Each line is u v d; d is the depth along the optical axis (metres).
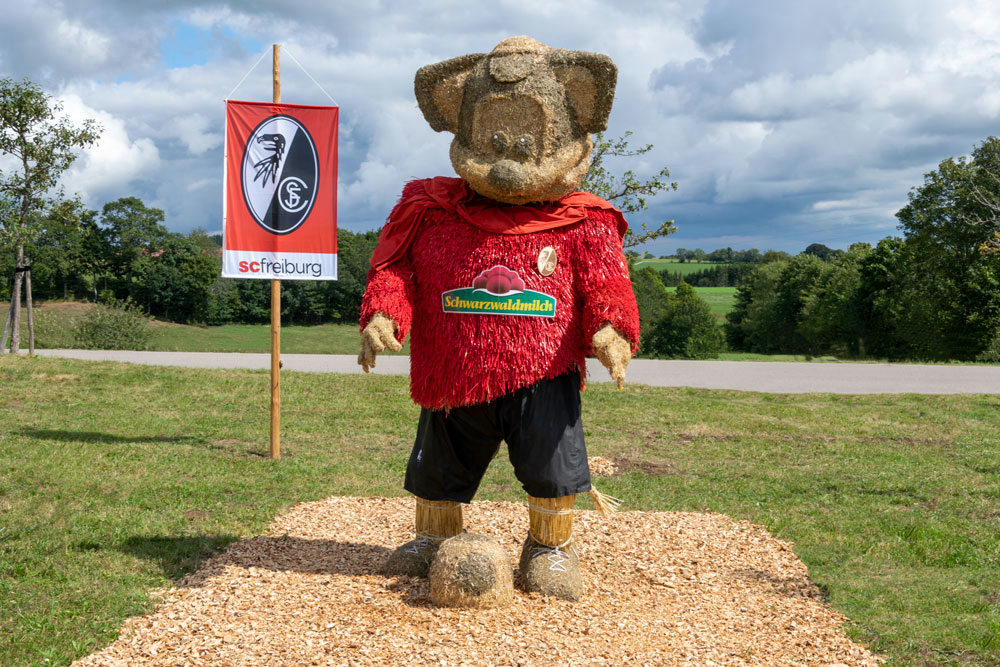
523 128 4.51
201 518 6.55
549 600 4.71
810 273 67.69
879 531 6.71
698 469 9.33
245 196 8.80
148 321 37.84
